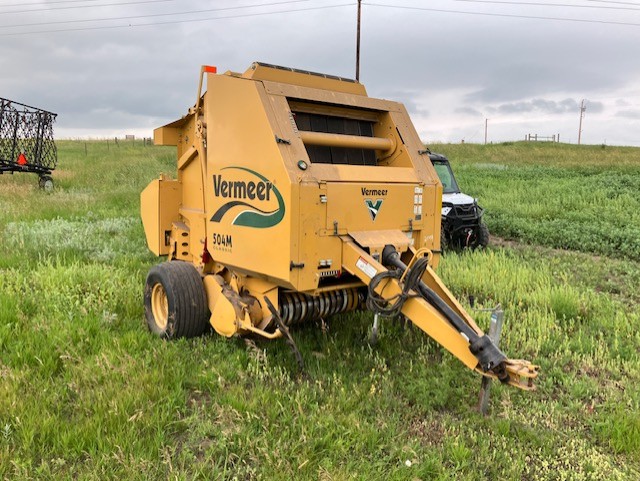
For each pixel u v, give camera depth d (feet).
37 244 30.96
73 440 11.71
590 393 15.42
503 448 12.50
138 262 28.19
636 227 42.34
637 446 12.56
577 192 61.36
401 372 16.26
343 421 13.06
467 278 26.16
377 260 15.12
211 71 18.25
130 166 92.17
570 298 22.74
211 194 17.20
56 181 69.82
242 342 17.47
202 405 13.60
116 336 17.61
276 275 14.47
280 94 15.37
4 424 12.16
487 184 69.41
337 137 16.43
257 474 11.12
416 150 18.11
